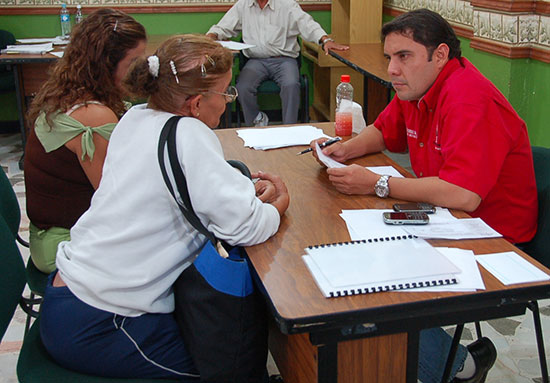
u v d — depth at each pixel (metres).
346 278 1.22
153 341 1.38
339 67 4.67
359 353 1.25
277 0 4.61
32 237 1.87
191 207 1.31
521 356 2.19
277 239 1.42
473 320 1.25
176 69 1.31
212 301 1.28
